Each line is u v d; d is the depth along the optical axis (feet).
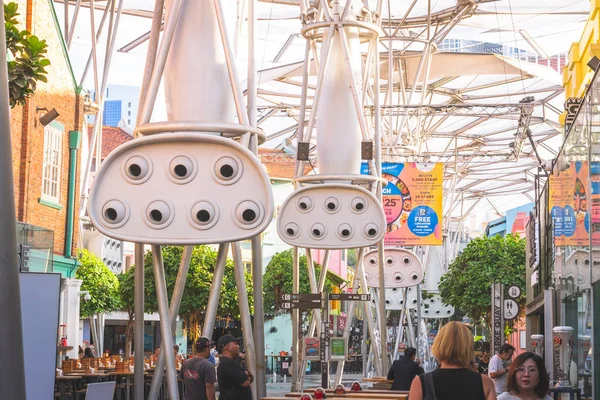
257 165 50.96
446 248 262.26
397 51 194.90
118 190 51.55
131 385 98.22
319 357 90.07
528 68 201.57
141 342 53.93
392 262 134.82
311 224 84.84
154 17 55.57
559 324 77.20
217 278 55.88
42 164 100.12
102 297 164.55
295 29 185.78
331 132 86.02
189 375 45.44
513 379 27.50
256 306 59.31
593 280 47.96
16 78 45.75
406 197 133.59
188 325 176.14
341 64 86.74
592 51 60.64
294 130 248.52
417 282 134.21
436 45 182.29
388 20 179.73
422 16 181.47
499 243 204.33
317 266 231.30
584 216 54.49
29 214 96.27
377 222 84.89
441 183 132.98
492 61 201.57
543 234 110.52
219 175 51.08
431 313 223.10
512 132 241.96
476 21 181.37
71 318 119.03
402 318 153.79
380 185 88.74
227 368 45.11
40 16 99.71
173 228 51.31
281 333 262.06
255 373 58.34
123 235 51.24
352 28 88.79
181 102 54.90
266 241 280.72
